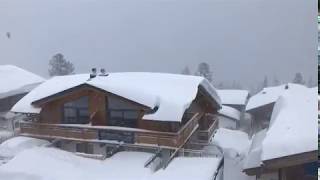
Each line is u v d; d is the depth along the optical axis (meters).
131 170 21.75
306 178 19.67
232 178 26.42
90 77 27.81
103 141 25.41
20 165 21.73
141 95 24.89
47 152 23.81
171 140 24.03
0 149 25.56
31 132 27.36
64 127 26.41
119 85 25.62
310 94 32.31
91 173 21.56
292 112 26.92
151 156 23.88
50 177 20.53
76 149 26.84
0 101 38.09
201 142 29.58
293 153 18.98
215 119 32.94
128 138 24.94
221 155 25.62
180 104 24.41
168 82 27.41
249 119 54.53
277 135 21.41
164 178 20.22
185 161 22.72
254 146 28.73
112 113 26.02
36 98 27.20
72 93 26.39
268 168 20.48
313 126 21.09
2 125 37.12
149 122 24.95
